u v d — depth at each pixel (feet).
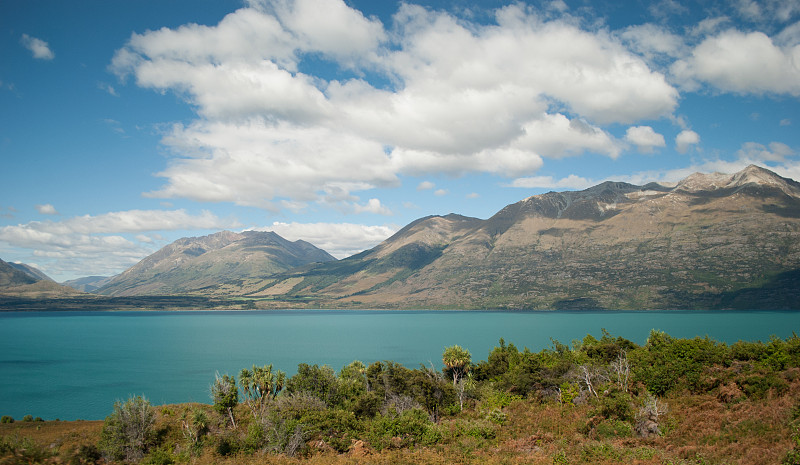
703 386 181.57
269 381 233.55
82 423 260.83
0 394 403.34
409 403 213.87
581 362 249.55
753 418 140.97
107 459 170.50
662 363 204.64
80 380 470.39
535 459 134.00
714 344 220.23
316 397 220.43
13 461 146.41
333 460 149.89
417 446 163.73
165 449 183.11
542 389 224.74
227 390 220.84
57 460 158.20
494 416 191.21
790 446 114.52
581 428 162.91
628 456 128.67
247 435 184.75
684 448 128.88
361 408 214.07
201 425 191.93
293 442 166.81
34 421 272.92
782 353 187.62
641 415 156.87
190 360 614.34
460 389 242.58
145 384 444.14
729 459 115.34
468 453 148.25
